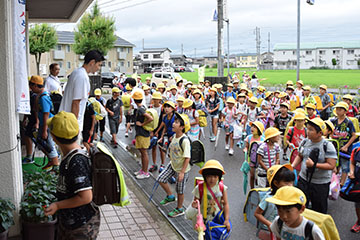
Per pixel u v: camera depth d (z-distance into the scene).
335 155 5.41
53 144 6.55
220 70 24.09
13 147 4.55
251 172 7.05
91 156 3.71
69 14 13.35
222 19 23.48
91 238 3.22
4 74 4.47
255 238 5.73
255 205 4.57
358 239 5.77
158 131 8.83
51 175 5.40
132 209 6.52
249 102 11.51
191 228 5.79
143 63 114.56
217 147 12.41
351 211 6.97
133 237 5.39
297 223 3.29
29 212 4.42
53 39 31.28
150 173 8.92
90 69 5.38
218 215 4.44
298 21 24.23
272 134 6.33
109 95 29.66
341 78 49.12
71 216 3.15
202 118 11.84
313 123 5.41
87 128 6.68
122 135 14.00
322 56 102.19
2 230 4.18
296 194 3.15
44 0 10.34
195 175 9.23
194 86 15.48
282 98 13.54
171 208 6.63
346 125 7.56
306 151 5.56
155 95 9.75
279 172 4.27
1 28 4.45
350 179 5.80
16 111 4.75
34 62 35.81
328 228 3.62
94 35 36.44
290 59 105.12
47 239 4.49
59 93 7.57
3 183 4.51
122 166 9.48
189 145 6.25
